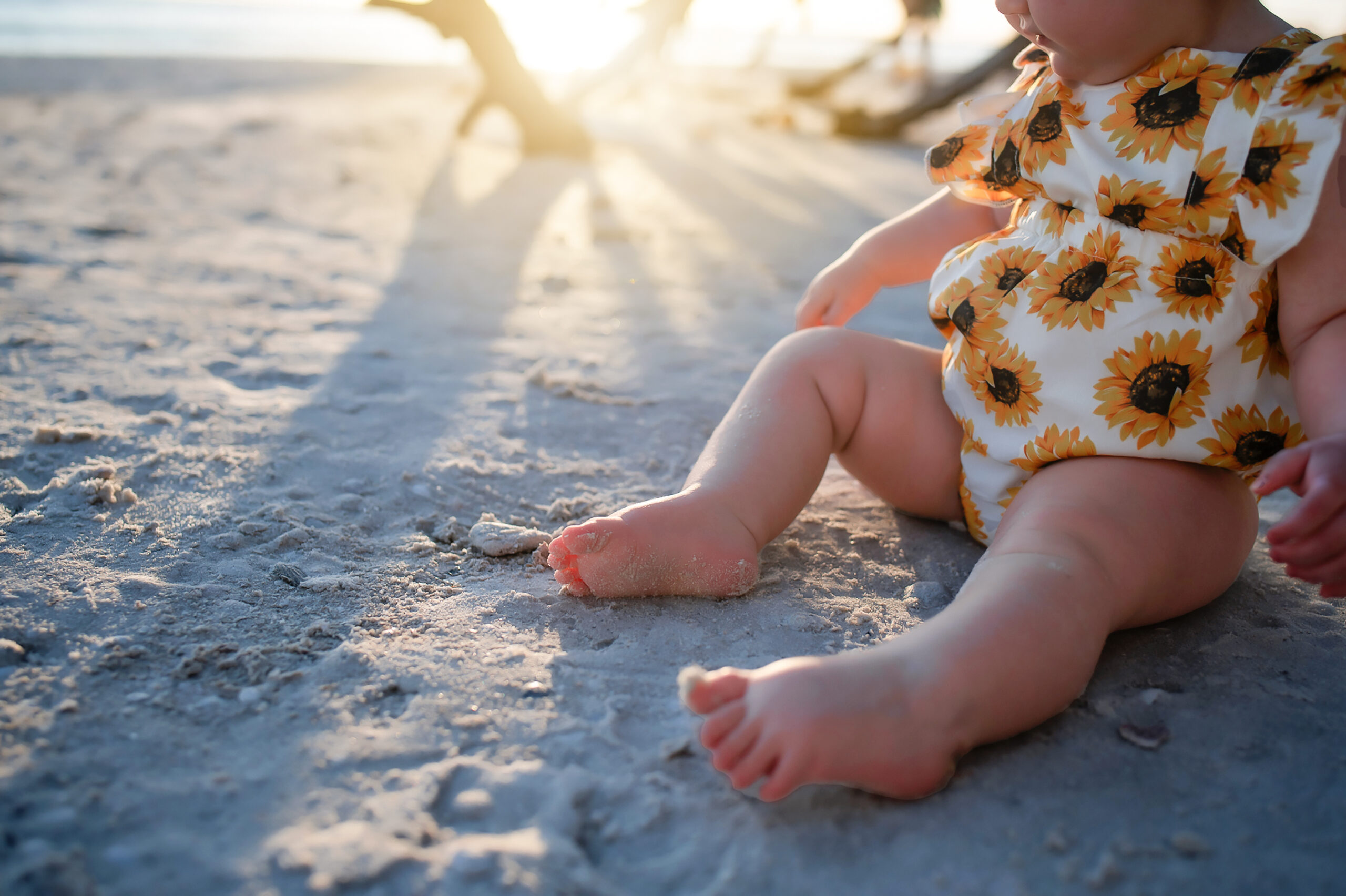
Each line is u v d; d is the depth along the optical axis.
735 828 0.51
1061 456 0.64
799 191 2.36
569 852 0.49
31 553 0.69
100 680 0.58
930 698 0.52
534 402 1.00
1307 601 0.70
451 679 0.59
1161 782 0.54
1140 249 0.62
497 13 2.66
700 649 0.63
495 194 2.18
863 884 0.49
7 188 1.87
